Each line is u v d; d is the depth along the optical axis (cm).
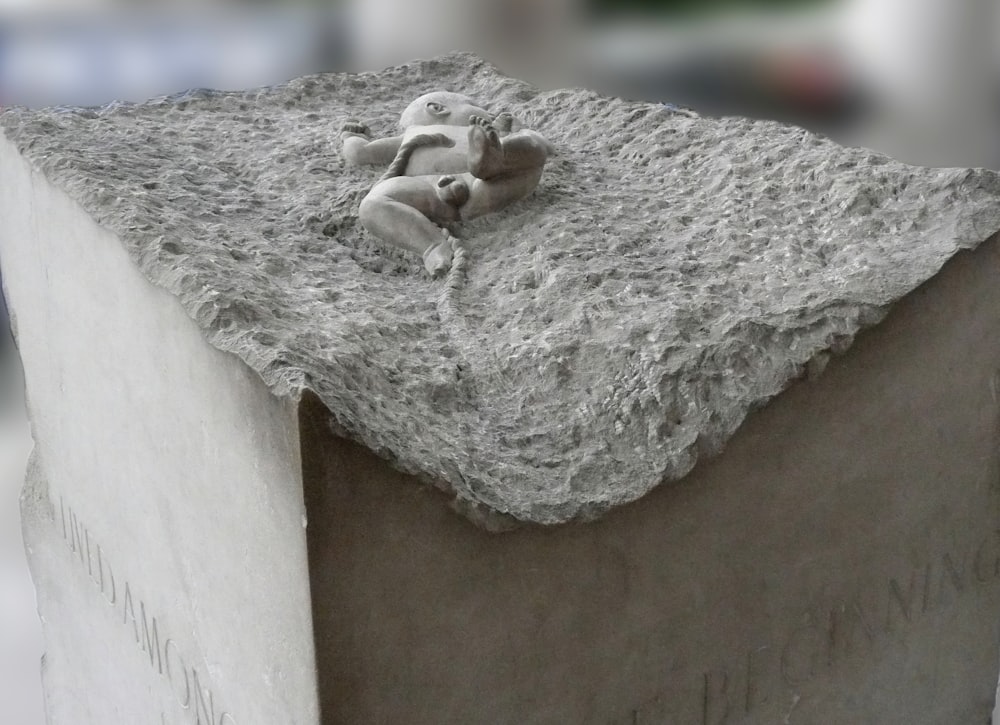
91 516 240
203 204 231
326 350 180
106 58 410
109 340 212
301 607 164
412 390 186
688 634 200
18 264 250
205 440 183
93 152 240
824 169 245
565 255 222
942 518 235
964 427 231
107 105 278
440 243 228
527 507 172
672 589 195
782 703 220
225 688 197
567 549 180
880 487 220
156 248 194
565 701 189
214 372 176
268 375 163
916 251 219
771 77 428
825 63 417
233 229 223
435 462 167
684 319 201
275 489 164
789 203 240
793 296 208
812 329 201
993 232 220
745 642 209
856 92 412
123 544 227
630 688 196
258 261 210
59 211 223
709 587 200
